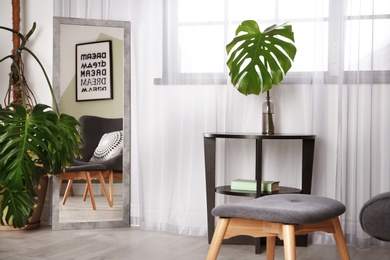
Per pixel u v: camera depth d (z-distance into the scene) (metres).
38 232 3.76
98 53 3.98
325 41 3.62
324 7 3.61
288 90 3.70
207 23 3.81
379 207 1.58
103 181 3.95
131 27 3.97
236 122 3.76
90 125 3.97
